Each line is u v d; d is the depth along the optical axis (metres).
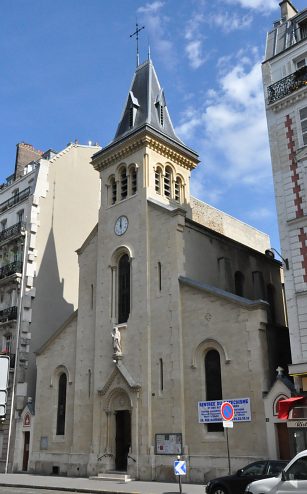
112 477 26.78
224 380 24.19
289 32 26.12
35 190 41.31
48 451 32.62
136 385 27.58
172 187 34.09
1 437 36.16
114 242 32.66
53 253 41.16
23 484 25.94
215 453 23.66
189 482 24.12
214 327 25.44
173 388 26.14
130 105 36.47
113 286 31.89
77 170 45.31
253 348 23.45
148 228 30.75
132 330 29.25
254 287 34.91
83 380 31.77
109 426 28.91
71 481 26.70
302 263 21.53
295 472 12.64
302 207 22.19
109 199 34.41
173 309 27.50
